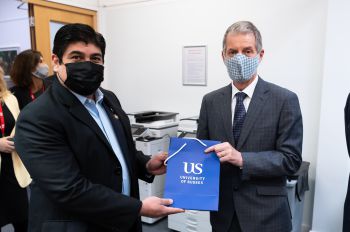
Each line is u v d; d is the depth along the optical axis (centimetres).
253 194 121
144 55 353
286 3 258
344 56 222
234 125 127
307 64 254
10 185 197
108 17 376
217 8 294
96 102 109
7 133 201
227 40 126
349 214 146
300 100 259
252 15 275
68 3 339
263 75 274
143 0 343
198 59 312
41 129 86
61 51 95
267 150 122
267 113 121
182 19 318
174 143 114
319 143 238
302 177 232
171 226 275
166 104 343
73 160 90
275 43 266
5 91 208
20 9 335
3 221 196
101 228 98
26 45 340
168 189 109
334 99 229
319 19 245
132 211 92
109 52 383
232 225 126
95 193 88
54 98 94
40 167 85
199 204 107
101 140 96
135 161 122
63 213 93
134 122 296
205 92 313
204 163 111
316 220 245
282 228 121
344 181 231
